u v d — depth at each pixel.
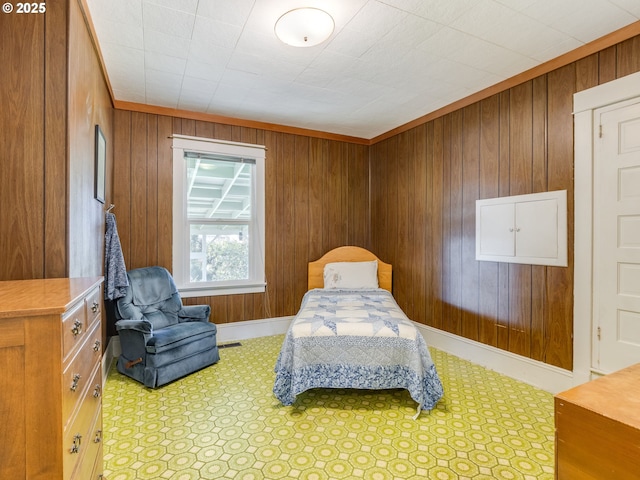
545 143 2.55
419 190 3.76
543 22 2.04
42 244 1.55
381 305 2.99
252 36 2.19
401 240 4.03
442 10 1.93
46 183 1.56
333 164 4.36
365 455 1.76
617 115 2.16
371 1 1.85
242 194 3.88
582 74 2.32
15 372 0.85
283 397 2.23
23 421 0.86
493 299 2.95
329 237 4.33
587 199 2.30
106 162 2.74
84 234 1.92
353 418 2.13
